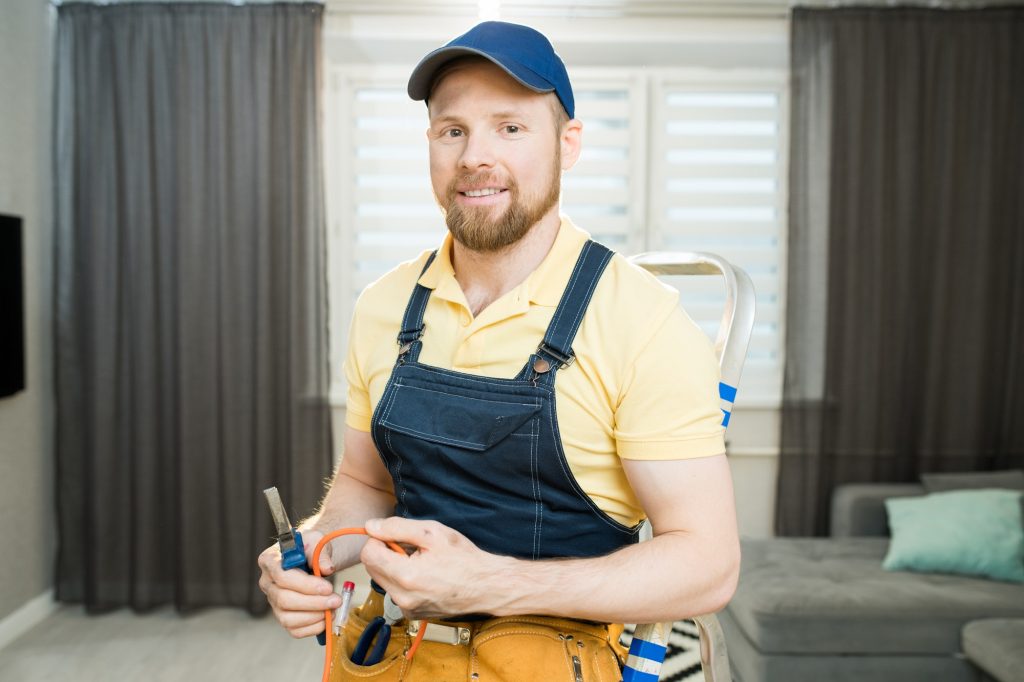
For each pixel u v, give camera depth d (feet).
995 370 11.07
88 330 10.17
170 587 10.55
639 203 11.76
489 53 2.76
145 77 10.11
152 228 10.25
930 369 11.01
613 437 2.88
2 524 9.43
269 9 10.19
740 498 11.51
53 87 10.07
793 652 7.61
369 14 10.64
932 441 11.03
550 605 2.59
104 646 9.37
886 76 10.73
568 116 3.10
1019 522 8.77
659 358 2.75
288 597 2.84
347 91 11.50
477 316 3.08
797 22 10.67
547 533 2.89
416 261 3.47
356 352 3.45
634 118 11.74
